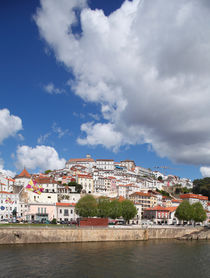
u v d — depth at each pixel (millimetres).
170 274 67250
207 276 67125
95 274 63719
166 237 137875
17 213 157125
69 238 103500
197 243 126625
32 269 64625
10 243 92500
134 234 122250
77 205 142750
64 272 63781
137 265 73812
